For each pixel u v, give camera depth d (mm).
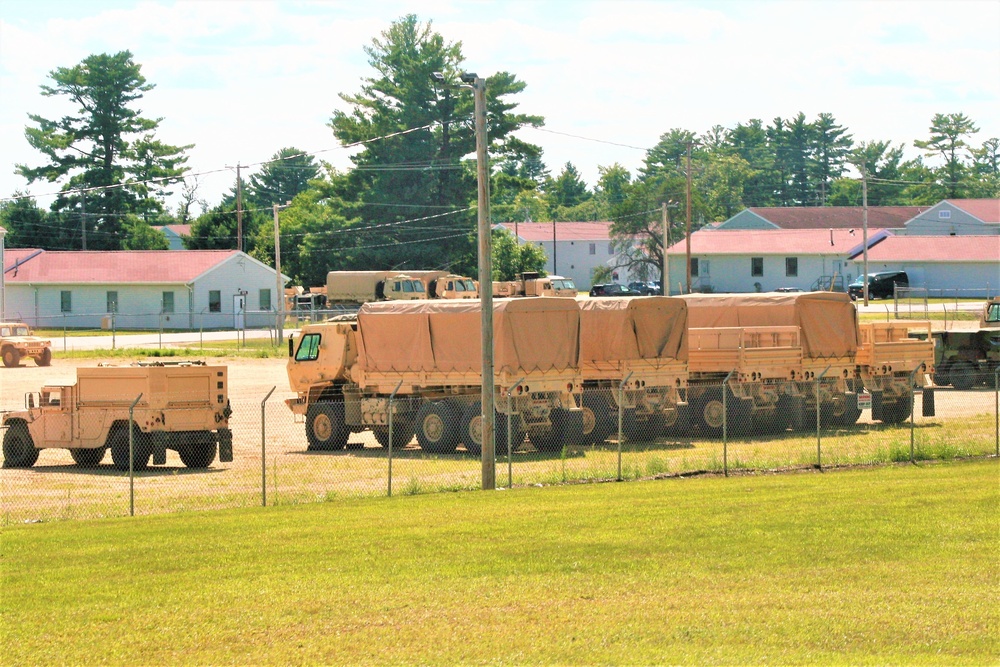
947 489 39656
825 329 63312
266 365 109062
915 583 26641
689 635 22656
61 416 50812
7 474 49156
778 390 61000
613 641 22344
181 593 26453
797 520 34062
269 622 24031
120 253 175875
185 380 50250
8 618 24547
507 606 25000
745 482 42875
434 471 48781
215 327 169000
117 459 50062
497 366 53594
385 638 22844
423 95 190625
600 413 57531
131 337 146250
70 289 170875
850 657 21219
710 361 60750
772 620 23609
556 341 54969
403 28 194000
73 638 23125
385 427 57750
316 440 58281
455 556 29906
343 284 156875
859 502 37156
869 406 60000
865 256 161000
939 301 166250
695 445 55906
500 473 47531
